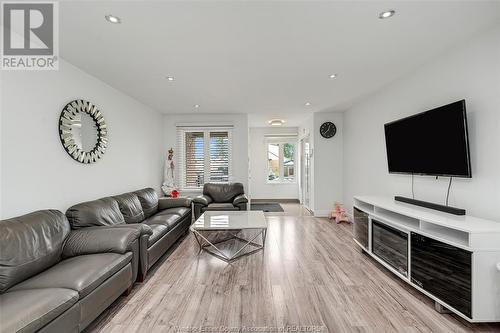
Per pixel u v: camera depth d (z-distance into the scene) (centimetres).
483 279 174
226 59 267
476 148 224
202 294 227
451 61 250
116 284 203
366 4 178
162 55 256
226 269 282
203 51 248
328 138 553
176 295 226
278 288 238
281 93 397
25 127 217
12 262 165
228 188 521
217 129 559
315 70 301
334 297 221
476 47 223
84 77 297
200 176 564
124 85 351
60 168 257
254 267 286
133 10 180
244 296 223
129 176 406
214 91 384
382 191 384
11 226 177
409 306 207
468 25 206
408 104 318
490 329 177
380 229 280
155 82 339
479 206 221
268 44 235
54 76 250
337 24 203
